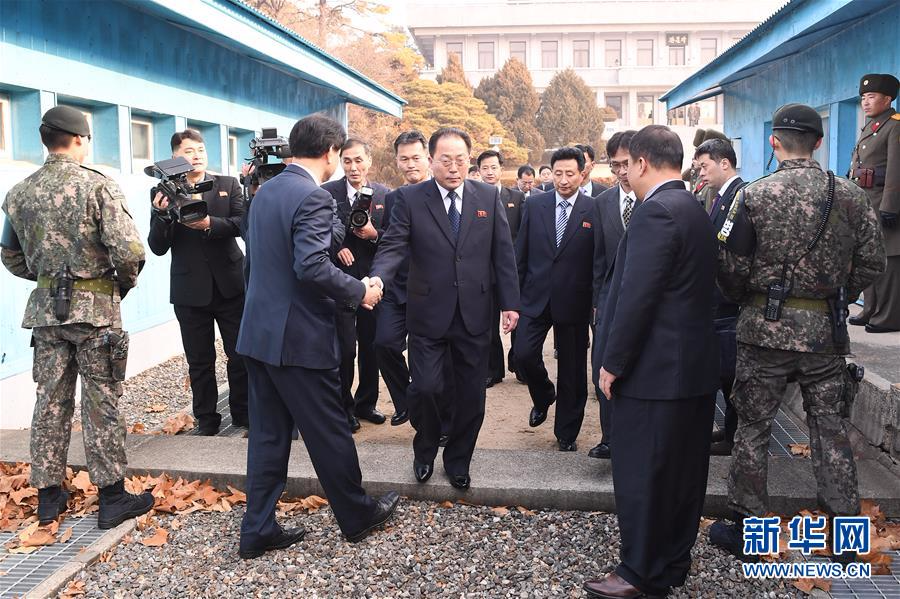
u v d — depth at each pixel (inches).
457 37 2070.6
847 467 130.3
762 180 133.4
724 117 547.5
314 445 135.3
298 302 132.6
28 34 219.3
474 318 152.7
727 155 174.1
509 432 208.1
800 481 153.9
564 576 128.9
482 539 141.7
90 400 146.5
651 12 1996.8
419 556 136.2
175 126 305.7
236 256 197.9
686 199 119.4
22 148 227.8
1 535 146.9
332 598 124.0
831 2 260.8
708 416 125.5
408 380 210.4
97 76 252.5
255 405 138.9
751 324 133.0
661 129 122.6
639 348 118.6
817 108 352.2
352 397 212.1
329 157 138.4
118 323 150.0
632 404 120.8
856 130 319.9
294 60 369.7
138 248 146.5
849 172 231.8
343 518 139.8
